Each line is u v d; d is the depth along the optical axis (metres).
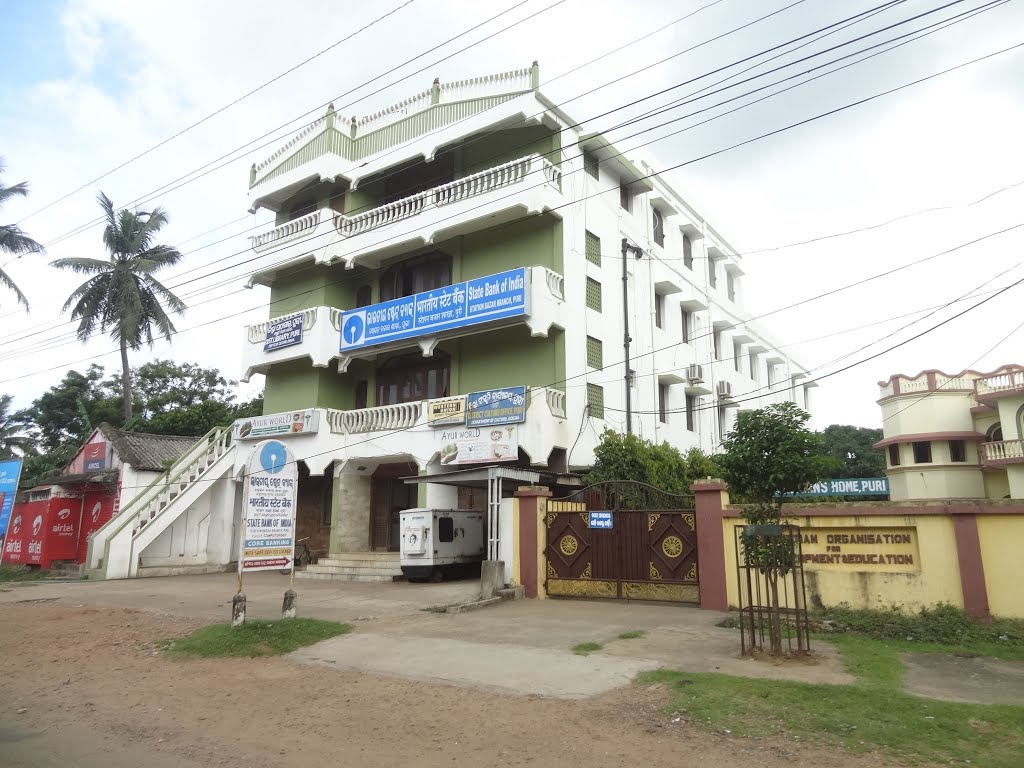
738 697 6.33
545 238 18.77
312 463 20.53
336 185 23.22
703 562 11.52
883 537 9.99
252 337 23.55
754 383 32.97
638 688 6.88
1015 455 24.62
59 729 6.30
